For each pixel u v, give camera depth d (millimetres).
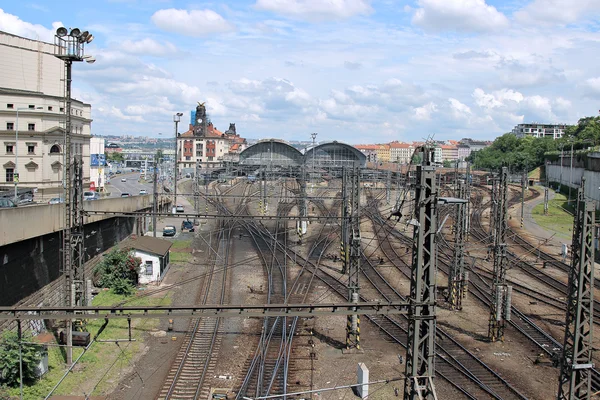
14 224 31750
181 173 179000
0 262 30734
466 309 41500
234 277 50062
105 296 42438
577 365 19922
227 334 35031
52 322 34906
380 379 28672
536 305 43000
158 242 52562
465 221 62750
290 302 41906
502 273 34562
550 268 56500
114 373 28688
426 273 19547
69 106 31250
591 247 20062
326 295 44219
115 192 109250
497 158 166750
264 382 27766
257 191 104312
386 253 62969
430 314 19453
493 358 31781
